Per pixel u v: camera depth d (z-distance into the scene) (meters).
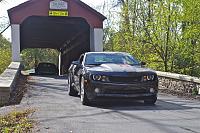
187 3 17.75
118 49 27.70
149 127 7.42
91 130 7.09
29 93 14.42
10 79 13.96
